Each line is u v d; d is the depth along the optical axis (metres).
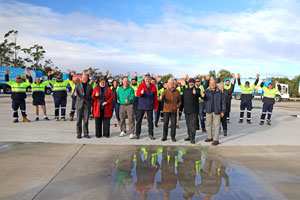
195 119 6.25
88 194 3.15
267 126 9.37
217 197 3.15
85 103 6.48
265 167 4.36
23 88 8.89
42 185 3.38
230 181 3.69
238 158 4.89
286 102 29.98
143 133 7.51
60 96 9.38
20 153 4.87
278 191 3.36
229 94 9.66
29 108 14.00
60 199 2.99
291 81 41.25
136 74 9.60
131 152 5.19
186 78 10.05
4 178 3.60
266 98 9.64
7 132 6.97
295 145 6.05
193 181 3.67
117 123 9.38
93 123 9.34
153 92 6.58
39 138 6.28
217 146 5.91
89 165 4.27
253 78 31.22
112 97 6.68
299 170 4.21
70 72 9.60
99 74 8.58
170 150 5.45
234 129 8.62
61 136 6.64
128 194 3.18
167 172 4.02
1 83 29.94
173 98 6.34
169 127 8.70
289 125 9.68
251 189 3.42
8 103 16.69
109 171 4.00
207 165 4.42
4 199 2.96
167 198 3.10
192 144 6.10
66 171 3.95
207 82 8.68
